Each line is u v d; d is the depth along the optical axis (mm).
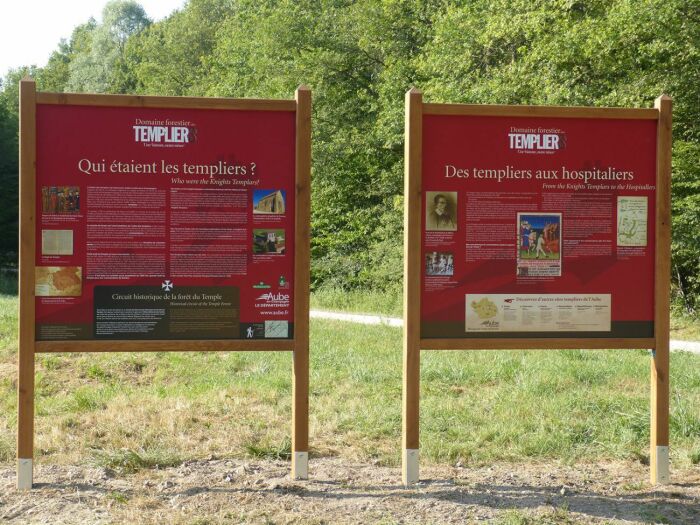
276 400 8383
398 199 25297
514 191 5562
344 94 29469
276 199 5520
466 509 5039
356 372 9867
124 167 5387
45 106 5320
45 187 5324
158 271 5430
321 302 24250
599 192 5633
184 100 5402
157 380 9867
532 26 17906
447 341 5512
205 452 6441
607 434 6945
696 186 16906
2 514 4934
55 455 6297
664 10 15797
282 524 4754
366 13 27688
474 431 7109
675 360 11516
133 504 5082
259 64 30109
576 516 4945
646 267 5684
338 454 6473
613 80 18203
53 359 10883
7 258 49781
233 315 5504
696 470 6043
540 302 5598
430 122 5500
